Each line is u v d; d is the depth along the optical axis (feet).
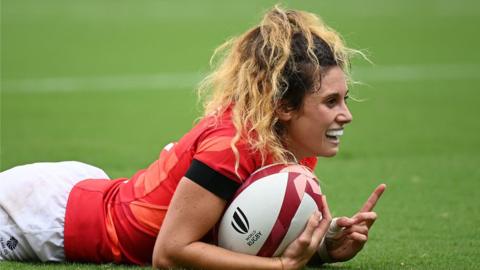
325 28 46.83
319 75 44.86
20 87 173.27
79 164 53.36
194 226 44.68
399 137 123.34
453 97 161.58
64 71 192.24
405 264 54.80
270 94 44.93
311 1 310.24
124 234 48.75
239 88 45.70
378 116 142.31
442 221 70.79
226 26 258.98
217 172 44.42
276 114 45.52
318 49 45.11
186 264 44.91
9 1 310.24
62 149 113.50
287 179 44.91
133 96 164.66
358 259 56.65
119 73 190.19
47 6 302.25
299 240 44.65
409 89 170.60
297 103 45.21
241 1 308.81
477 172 95.30
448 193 83.46
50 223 49.75
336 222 50.03
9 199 50.44
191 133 47.11
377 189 49.24
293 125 45.88
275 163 45.65
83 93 167.73
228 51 48.44
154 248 45.73
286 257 44.91
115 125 135.03
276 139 45.57
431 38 236.63
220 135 44.96
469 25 260.42
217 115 46.44
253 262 44.39
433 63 199.93
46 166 52.01
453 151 112.57
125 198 49.19
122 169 98.84
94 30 256.32
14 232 50.21
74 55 213.87
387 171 95.71
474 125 134.10
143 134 126.93
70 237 49.52
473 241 63.16
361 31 249.55
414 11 289.74
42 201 50.16
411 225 69.05
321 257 52.06
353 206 77.00
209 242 47.09
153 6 303.27
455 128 131.34
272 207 44.47
